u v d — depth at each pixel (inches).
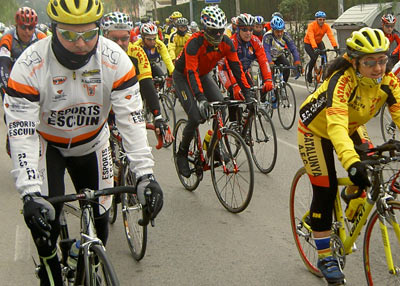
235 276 140.8
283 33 335.9
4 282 143.6
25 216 89.2
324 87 119.6
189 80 193.0
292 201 146.1
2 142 328.8
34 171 95.7
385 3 506.9
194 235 170.6
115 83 104.0
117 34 195.5
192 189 214.8
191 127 203.2
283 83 315.9
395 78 117.8
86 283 94.1
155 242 166.9
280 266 145.3
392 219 106.7
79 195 94.7
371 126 310.8
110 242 169.9
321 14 419.5
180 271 145.9
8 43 210.8
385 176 186.7
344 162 107.3
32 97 99.5
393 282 110.6
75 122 107.7
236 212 187.3
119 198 176.4
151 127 189.6
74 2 93.0
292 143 282.5
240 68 205.6
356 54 108.8
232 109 231.9
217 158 196.4
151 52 327.3
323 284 133.8
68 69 100.5
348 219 125.6
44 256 108.4
